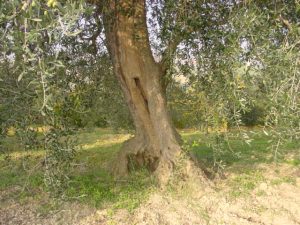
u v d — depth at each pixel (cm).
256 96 364
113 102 686
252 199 537
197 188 547
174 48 459
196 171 561
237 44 348
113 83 668
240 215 494
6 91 332
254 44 340
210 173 605
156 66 580
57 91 361
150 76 574
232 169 666
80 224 471
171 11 417
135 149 632
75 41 541
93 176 648
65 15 194
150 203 524
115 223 470
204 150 834
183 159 563
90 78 614
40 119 375
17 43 206
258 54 338
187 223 474
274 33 347
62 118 387
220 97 400
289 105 315
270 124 360
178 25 411
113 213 495
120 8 466
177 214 493
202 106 452
